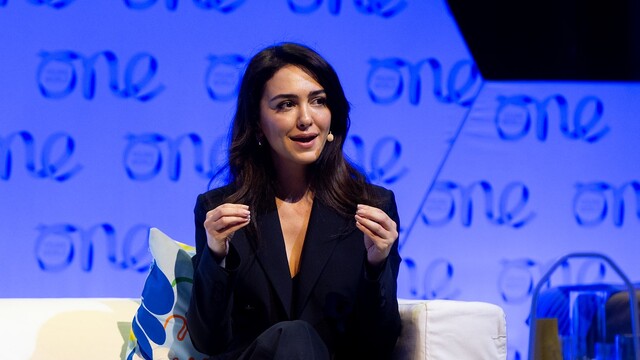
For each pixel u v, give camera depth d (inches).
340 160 268.5
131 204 396.5
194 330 248.1
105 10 398.0
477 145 430.9
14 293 386.3
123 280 394.0
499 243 430.9
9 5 390.3
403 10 426.9
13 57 390.0
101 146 395.2
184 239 399.5
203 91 404.5
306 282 255.6
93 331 279.3
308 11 417.4
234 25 409.1
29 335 273.3
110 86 396.8
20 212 388.2
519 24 436.8
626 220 441.4
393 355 263.4
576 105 440.5
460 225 427.8
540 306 270.8
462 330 252.5
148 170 398.3
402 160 423.2
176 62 402.6
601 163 440.8
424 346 249.4
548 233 435.2
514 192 433.4
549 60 438.0
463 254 427.2
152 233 274.4
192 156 401.7
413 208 423.8
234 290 257.0
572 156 438.6
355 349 259.4
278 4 414.6
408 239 423.2
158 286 272.1
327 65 259.4
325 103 261.6
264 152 270.2
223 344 249.9
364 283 244.4
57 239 390.3
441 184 426.6
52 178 390.9
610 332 254.4
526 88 436.5
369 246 242.2
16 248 387.5
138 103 398.9
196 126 402.6
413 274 422.9
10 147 388.2
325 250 258.7
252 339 255.4
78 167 393.1
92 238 392.8
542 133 436.8
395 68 424.5
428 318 250.2
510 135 433.7
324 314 255.3
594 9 443.5
